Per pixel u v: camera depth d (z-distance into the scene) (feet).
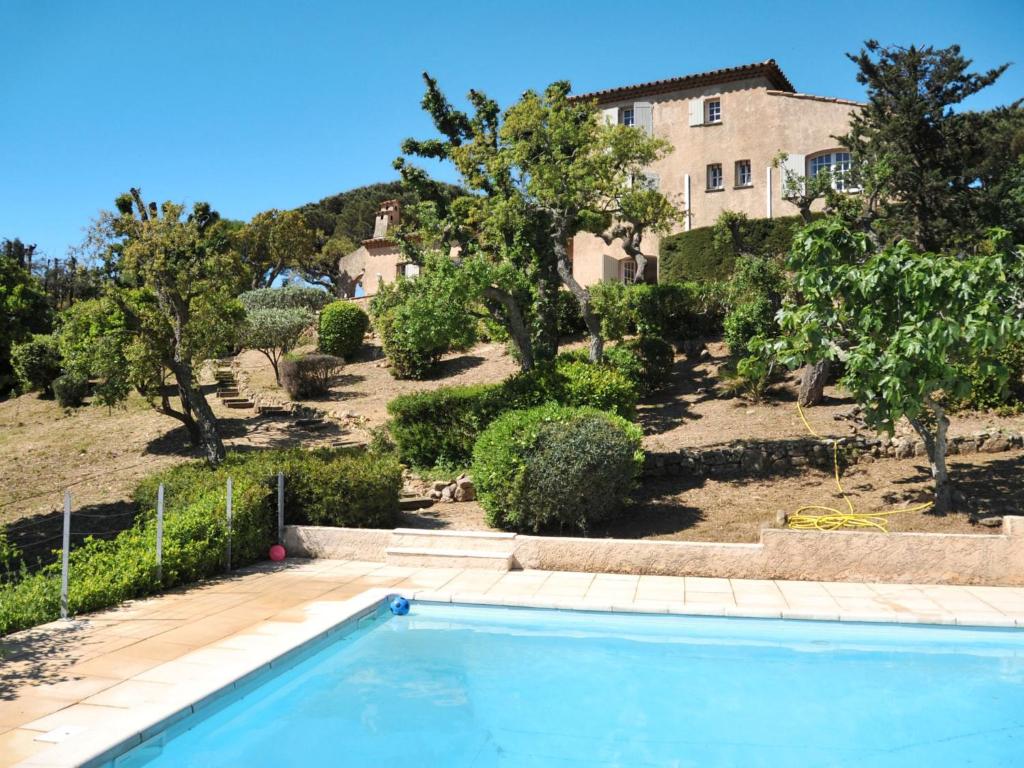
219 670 19.61
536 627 26.99
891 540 30.25
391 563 34.88
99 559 28.86
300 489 38.45
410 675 22.33
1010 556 29.25
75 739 15.20
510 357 77.61
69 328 60.18
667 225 70.08
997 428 43.24
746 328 60.13
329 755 17.24
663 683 21.59
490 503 37.63
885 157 57.93
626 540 32.78
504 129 57.36
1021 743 17.69
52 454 61.72
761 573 31.22
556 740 18.04
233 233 143.84
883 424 33.22
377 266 120.47
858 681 21.58
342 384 76.54
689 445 47.34
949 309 32.01
